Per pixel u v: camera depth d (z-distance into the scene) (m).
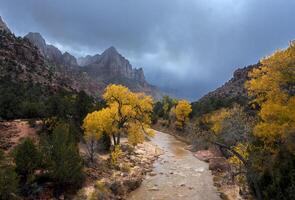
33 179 19.62
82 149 33.41
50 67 147.88
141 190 27.12
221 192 26.22
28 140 20.52
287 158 16.67
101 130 31.78
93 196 21.78
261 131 17.16
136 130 39.06
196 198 25.06
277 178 16.55
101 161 31.08
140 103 39.41
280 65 16.69
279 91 17.12
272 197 16.97
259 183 18.30
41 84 94.12
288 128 16.06
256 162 18.62
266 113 16.58
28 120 39.81
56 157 21.14
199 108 85.38
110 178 26.64
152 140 65.94
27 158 19.88
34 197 19.12
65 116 39.97
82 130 37.44
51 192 20.38
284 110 16.11
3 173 16.39
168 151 51.62
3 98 46.00
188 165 39.34
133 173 30.77
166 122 96.81
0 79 76.88
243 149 23.33
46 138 22.80
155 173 33.66
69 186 21.64
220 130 26.16
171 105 113.25
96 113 33.59
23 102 48.72
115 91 37.97
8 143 28.88
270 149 18.19
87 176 25.11
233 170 29.86
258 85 17.45
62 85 118.56
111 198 23.19
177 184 29.45
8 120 43.12
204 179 31.62
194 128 54.34
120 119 38.25
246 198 22.81
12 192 16.91
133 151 42.56
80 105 41.75
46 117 37.03
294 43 17.06
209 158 42.44
